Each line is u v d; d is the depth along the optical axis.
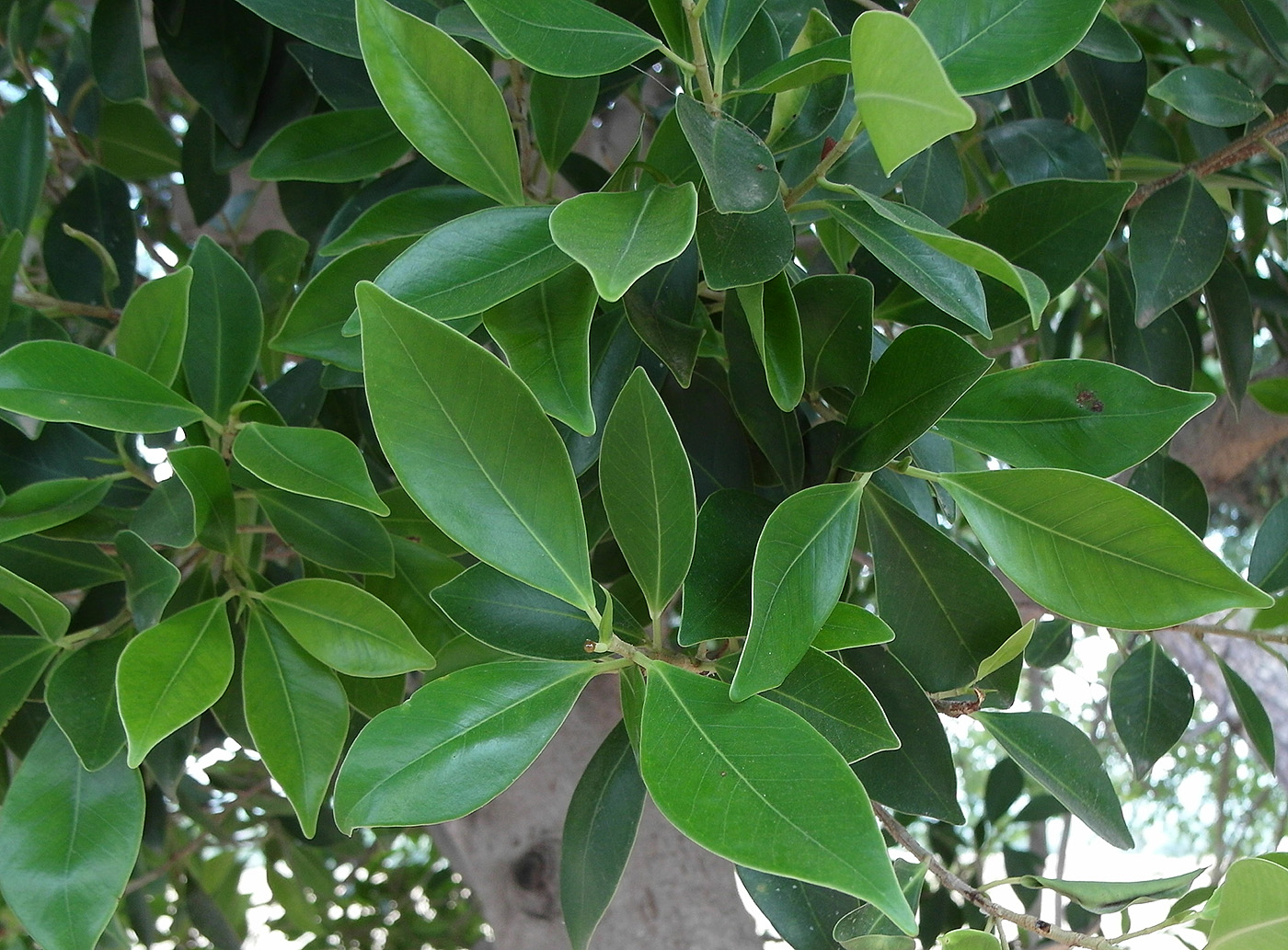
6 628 0.66
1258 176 0.77
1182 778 2.01
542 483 0.53
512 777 0.53
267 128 0.74
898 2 0.72
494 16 0.54
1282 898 0.52
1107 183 0.60
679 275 0.61
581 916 0.59
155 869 1.09
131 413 0.58
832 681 0.55
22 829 0.59
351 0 0.63
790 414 0.60
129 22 0.73
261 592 0.60
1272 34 0.76
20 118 0.73
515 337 0.54
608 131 1.02
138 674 0.56
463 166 0.56
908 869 0.60
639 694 0.56
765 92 0.55
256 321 0.63
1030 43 0.53
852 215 0.56
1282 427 0.98
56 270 0.76
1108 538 0.54
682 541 0.55
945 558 0.59
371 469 0.72
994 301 0.60
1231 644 1.47
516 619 0.57
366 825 0.52
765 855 0.48
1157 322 0.72
